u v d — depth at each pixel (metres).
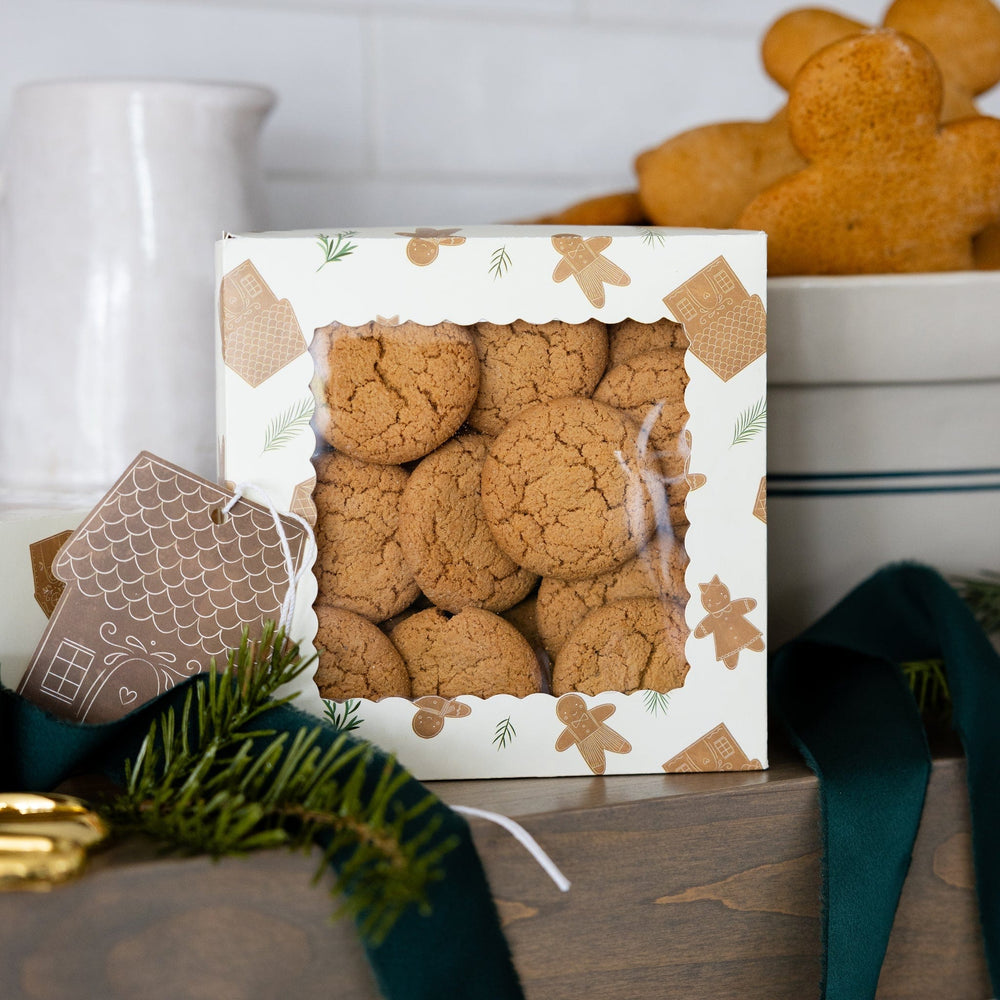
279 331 0.79
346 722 0.80
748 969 0.80
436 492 0.80
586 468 0.80
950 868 0.83
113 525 0.79
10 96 1.07
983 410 0.93
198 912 0.72
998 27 0.97
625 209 1.00
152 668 0.79
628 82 1.24
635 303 0.80
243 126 0.94
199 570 0.79
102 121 0.91
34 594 0.81
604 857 0.77
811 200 0.91
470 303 0.79
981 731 0.83
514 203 1.21
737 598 0.81
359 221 1.16
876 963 0.79
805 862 0.80
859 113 0.90
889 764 0.81
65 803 0.72
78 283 0.92
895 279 0.89
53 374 0.92
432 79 1.17
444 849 0.71
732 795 0.79
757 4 1.29
